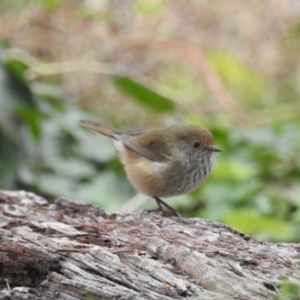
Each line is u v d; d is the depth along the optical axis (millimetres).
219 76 16328
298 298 5016
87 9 15398
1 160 12922
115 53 16297
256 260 6000
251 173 12312
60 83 16328
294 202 12195
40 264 5961
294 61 17188
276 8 16719
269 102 17422
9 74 13312
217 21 16641
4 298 5680
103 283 5547
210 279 5379
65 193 12672
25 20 15633
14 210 7582
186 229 7059
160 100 14547
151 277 5543
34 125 12789
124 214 7688
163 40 15281
